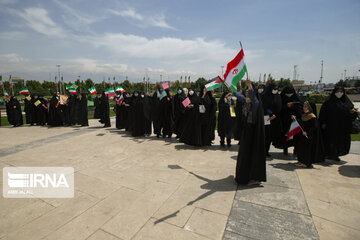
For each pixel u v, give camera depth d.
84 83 59.41
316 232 2.32
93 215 2.71
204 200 3.04
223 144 6.19
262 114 3.34
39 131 9.33
